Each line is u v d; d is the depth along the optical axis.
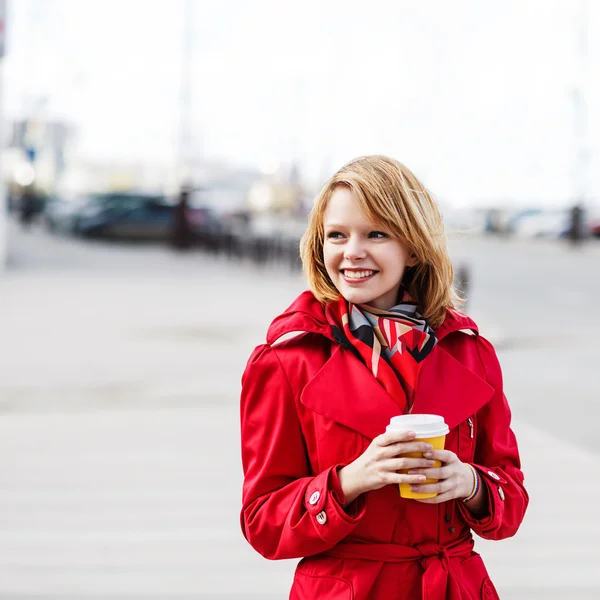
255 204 68.19
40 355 11.53
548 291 21.06
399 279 2.33
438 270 2.32
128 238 40.34
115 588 4.60
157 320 15.05
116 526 5.52
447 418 2.26
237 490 6.25
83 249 36.16
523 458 7.14
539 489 6.36
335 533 2.12
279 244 28.00
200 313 16.08
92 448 7.29
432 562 2.21
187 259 31.88
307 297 2.38
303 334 2.36
